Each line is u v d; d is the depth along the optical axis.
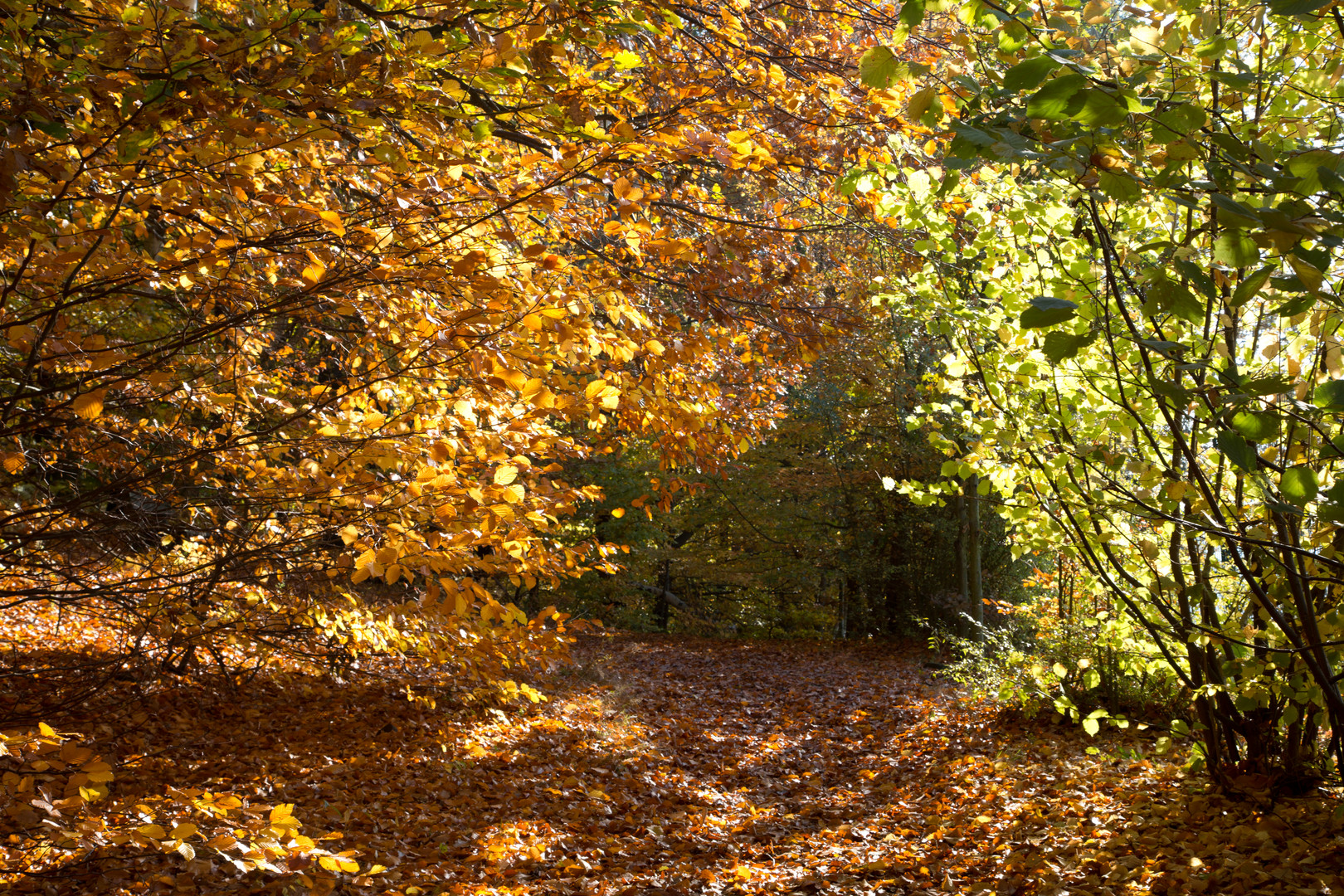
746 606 22.28
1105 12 2.28
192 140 2.49
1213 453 4.43
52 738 2.26
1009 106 2.07
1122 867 4.77
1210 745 5.68
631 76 4.20
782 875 5.66
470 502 2.76
